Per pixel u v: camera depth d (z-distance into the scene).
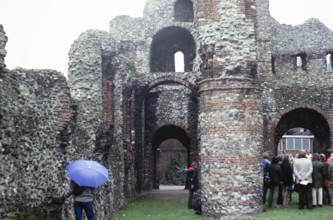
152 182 26.67
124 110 19.61
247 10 15.19
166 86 26.52
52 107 9.72
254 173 14.49
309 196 14.16
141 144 23.91
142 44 24.69
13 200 7.68
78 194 8.59
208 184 14.75
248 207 14.22
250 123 14.69
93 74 14.00
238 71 14.84
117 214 15.12
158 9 24.97
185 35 26.69
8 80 7.80
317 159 14.67
